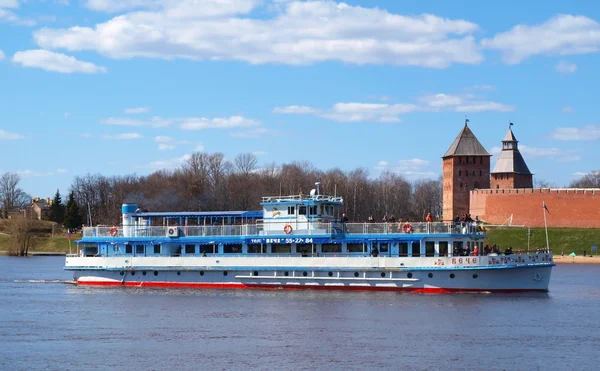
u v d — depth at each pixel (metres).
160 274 86.50
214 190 192.75
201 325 64.12
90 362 52.00
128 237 87.31
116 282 88.38
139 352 54.72
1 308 74.69
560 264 157.12
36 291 89.00
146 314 69.69
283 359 52.53
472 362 51.84
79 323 65.94
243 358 52.78
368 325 63.44
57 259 171.75
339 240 80.69
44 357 53.41
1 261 162.12
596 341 58.09
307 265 81.00
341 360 52.22
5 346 56.84
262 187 190.75
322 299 75.81
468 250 80.00
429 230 79.31
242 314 68.69
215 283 84.38
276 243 82.94
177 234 85.69
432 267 77.75
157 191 185.00
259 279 82.81
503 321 65.50
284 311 69.81
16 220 195.38
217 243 84.56
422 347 55.91
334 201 85.00
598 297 82.44
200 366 50.75
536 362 51.88
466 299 75.56
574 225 195.88
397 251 80.19
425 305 72.25
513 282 78.75
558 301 77.19
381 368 50.28
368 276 79.88
